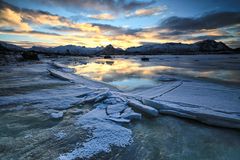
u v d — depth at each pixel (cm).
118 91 1102
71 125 586
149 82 1434
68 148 444
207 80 1456
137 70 2448
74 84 1309
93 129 554
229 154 439
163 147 466
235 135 536
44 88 1141
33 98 887
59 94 983
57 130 545
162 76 1716
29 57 4066
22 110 721
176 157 423
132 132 552
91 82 1430
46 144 461
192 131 564
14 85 1211
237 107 717
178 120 654
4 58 3622
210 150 455
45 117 654
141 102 838
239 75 1730
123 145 468
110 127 569
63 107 770
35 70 2145
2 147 442
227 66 2770
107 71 2328
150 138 515
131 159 410
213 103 780
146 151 444
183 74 1877
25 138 491
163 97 909
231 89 1084
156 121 644
